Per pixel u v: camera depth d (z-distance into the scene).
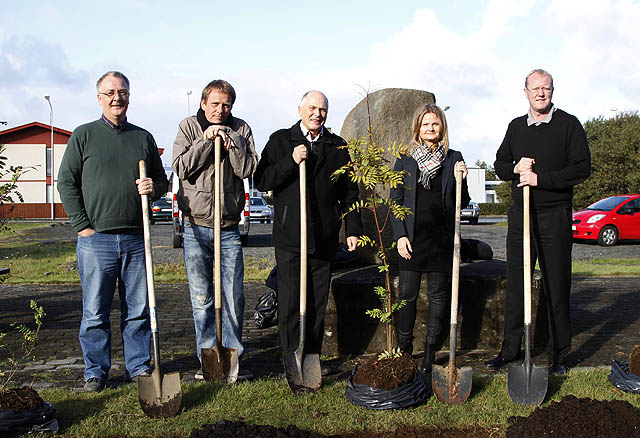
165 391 3.57
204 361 4.17
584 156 4.37
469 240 6.23
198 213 4.38
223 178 4.41
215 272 4.14
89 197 4.17
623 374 3.99
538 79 4.42
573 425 3.09
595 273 10.41
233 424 3.15
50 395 3.91
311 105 4.27
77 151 4.17
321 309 4.43
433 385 3.87
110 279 4.25
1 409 3.21
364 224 6.23
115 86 4.17
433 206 4.56
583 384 4.11
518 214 4.62
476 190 59.56
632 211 16.67
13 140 43.22
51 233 21.30
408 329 4.65
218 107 4.28
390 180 4.07
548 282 4.54
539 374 3.79
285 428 3.29
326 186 4.37
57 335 5.91
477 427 3.46
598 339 5.73
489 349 5.43
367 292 5.27
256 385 4.09
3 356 5.12
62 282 9.42
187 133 4.42
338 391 4.02
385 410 3.64
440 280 4.58
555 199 4.48
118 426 3.40
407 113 6.51
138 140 4.33
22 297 8.11
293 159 4.20
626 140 27.94
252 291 8.59
